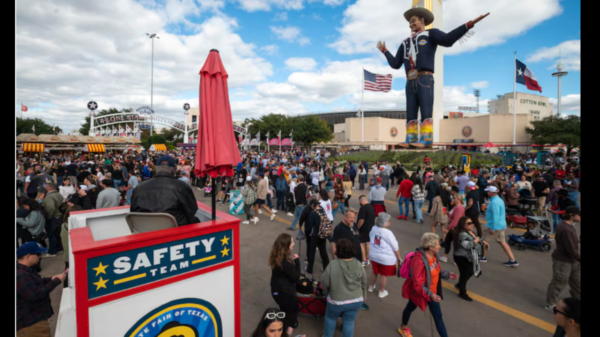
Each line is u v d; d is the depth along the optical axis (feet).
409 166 80.07
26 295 10.18
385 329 14.51
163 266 8.50
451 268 21.35
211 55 9.86
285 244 13.08
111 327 7.66
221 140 9.62
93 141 116.88
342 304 11.78
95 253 7.32
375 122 222.48
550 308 15.92
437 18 136.15
